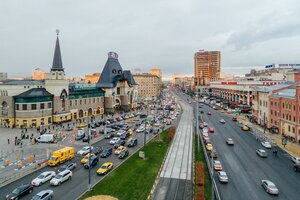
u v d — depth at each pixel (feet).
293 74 317.42
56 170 146.92
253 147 207.41
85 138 223.30
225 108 486.79
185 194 117.39
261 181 135.64
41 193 107.45
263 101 297.12
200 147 205.36
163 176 140.15
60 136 235.81
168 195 116.16
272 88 290.97
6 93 279.08
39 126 281.95
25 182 128.88
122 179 133.59
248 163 165.48
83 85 399.65
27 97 275.80
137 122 329.11
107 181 130.82
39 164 152.97
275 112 264.31
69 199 110.32
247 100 475.31
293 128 226.99
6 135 238.68
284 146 207.21
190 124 321.11
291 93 245.45
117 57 460.14
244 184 131.44
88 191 118.62
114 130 268.00
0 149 189.78
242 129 283.59
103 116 378.12
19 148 193.16
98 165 157.48
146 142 221.05
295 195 119.44
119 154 175.83
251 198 115.55
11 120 278.67
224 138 240.94
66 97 323.37
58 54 316.81
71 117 332.80
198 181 121.80
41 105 287.69
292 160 169.37
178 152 189.06
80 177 137.08
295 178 140.46
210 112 443.32
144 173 143.13
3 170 144.25
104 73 433.07
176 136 246.68
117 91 438.81
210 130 268.21
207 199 112.98
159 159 170.19
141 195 115.55
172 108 491.72
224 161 169.07
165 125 313.53
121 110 444.55
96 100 392.06
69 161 165.48
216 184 131.03
